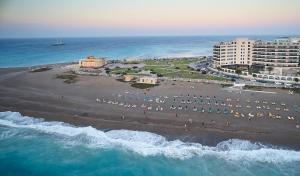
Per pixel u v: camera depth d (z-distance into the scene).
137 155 75.38
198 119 95.56
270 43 191.12
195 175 66.56
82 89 141.62
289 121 92.56
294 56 182.88
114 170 69.19
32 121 98.81
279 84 145.12
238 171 67.19
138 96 125.31
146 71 196.25
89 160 73.75
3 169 70.19
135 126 91.69
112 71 197.50
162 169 69.00
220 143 79.25
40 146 81.00
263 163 70.00
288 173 65.88
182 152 75.88
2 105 116.00
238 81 155.25
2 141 83.94
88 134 87.44
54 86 149.75
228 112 101.56
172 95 126.38
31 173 68.88
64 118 100.38
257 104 110.94
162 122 94.00
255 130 86.12
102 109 108.06
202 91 133.75
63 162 73.06
